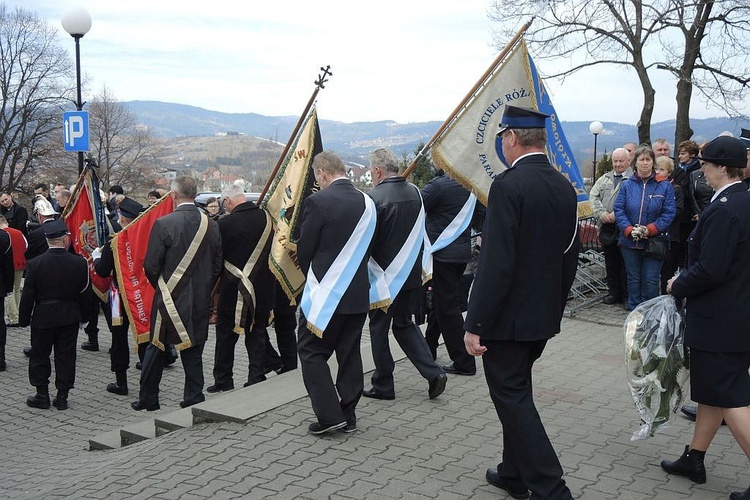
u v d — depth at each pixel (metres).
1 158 46.03
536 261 3.93
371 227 5.32
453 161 6.48
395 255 5.84
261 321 7.61
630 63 22.73
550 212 3.93
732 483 4.52
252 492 4.42
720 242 4.14
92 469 5.55
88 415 8.30
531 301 3.92
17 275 12.39
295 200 6.88
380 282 5.80
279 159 7.36
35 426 7.95
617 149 9.59
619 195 8.55
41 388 8.54
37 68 45.66
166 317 7.00
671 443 5.17
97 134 56.19
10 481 5.82
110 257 8.23
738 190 4.24
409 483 4.50
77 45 12.48
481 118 6.54
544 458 3.92
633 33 22.47
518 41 6.61
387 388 6.12
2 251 9.83
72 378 8.58
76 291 8.52
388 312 6.03
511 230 3.84
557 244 3.98
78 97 12.54
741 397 4.22
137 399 8.86
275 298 7.86
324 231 5.21
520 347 3.99
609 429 5.45
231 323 7.60
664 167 8.68
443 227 6.63
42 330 8.41
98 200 9.49
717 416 4.43
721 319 4.21
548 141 6.86
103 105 56.31
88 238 9.63
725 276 4.16
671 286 4.41
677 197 8.77
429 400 6.09
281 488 4.46
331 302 5.16
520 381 4.02
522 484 4.27
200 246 7.11
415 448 5.06
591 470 4.69
